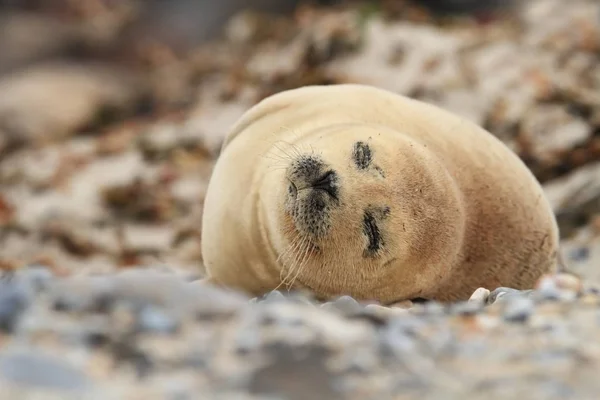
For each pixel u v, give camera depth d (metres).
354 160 24.81
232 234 27.12
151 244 44.28
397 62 50.41
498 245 27.83
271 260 26.73
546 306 20.22
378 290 25.72
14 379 15.21
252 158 27.44
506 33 54.88
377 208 24.53
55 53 99.44
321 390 15.52
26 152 56.59
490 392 15.62
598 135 45.97
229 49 60.62
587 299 20.89
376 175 24.73
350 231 24.47
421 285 25.95
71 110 68.75
